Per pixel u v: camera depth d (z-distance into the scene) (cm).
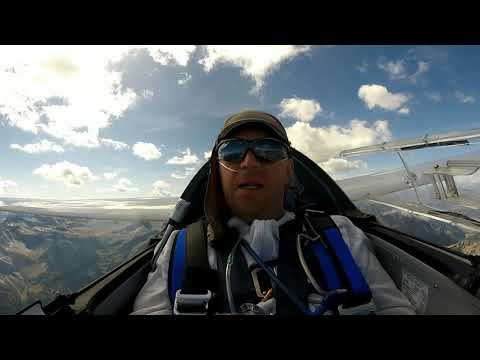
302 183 76
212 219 46
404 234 55
